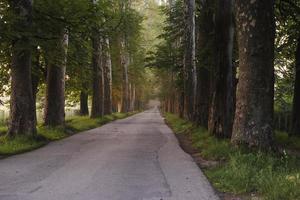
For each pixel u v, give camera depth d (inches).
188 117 1312.7
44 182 387.5
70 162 513.3
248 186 358.6
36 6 778.2
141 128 1245.7
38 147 685.9
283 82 1352.1
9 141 687.1
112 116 1923.0
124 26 1273.4
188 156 570.6
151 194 341.7
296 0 831.1
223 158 509.7
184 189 360.2
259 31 507.5
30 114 751.1
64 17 802.2
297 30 841.5
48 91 1011.3
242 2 515.2
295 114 856.3
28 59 752.3
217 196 336.8
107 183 383.9
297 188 323.3
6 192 346.0
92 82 1649.9
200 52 942.4
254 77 507.5
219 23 735.7
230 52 732.7
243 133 510.3
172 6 1713.8
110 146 703.7
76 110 2162.9
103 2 900.0
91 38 924.0
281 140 773.9
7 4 735.1
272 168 410.6
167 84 2874.0
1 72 1151.0
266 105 506.6
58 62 895.1
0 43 698.8
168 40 1648.6
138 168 468.4
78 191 350.9
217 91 735.1
